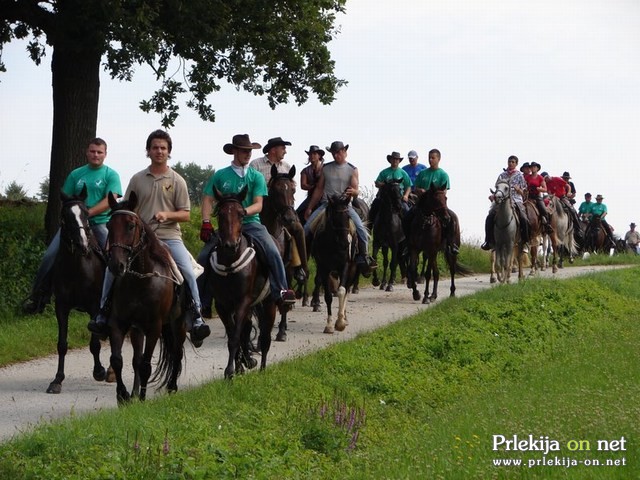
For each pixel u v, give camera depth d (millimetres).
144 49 18688
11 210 23562
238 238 11219
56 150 21219
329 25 23641
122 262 9898
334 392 10844
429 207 20922
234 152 12078
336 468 8188
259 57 22703
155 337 10555
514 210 23516
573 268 32406
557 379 11930
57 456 7836
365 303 21328
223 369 13914
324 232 16719
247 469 7809
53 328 16312
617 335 16094
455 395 11617
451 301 18125
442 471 7574
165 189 11016
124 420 8914
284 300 11992
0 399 11719
